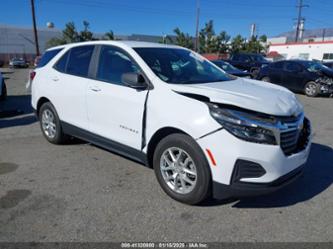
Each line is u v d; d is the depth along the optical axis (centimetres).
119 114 372
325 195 352
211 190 305
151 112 332
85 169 419
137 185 372
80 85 431
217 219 301
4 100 981
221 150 281
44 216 302
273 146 281
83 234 275
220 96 296
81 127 442
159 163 339
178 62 395
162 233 278
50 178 390
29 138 564
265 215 309
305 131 339
